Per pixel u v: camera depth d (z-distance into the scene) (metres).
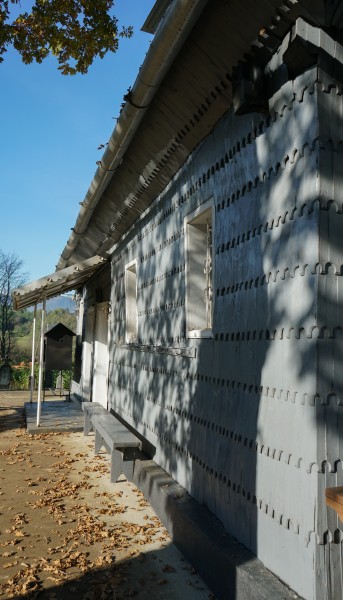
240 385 3.69
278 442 3.08
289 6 2.86
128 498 5.67
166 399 5.63
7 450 8.20
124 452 6.45
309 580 2.66
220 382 4.07
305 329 2.85
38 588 3.62
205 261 5.04
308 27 2.80
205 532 3.75
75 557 4.11
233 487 3.70
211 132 4.42
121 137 5.11
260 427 3.33
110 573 3.84
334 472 2.69
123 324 8.35
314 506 2.66
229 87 3.75
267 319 3.30
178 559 4.11
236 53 3.46
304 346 2.85
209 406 4.29
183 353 5.01
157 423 5.97
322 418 2.71
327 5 2.77
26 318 53.50
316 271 2.78
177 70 4.03
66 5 6.33
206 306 4.98
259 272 3.46
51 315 52.28
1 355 32.19
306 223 2.90
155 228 6.29
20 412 13.71
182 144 4.88
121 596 3.50
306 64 2.95
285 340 3.06
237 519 3.60
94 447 8.14
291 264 3.04
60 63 6.85
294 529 2.84
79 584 3.69
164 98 4.45
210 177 4.42
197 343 4.67
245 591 3.03
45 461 7.47
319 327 2.74
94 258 8.80
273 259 3.27
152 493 5.29
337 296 2.80
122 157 5.76
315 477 2.67
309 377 2.78
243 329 3.67
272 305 3.25
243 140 3.79
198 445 4.52
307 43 2.80
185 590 3.60
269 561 3.10
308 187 2.90
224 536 3.67
